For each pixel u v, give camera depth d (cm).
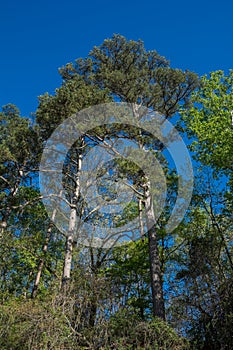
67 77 1980
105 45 1969
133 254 2044
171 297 1633
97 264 2136
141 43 1975
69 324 1179
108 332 1220
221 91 1941
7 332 1135
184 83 1873
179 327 1448
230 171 1831
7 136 1980
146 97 1850
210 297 1461
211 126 1833
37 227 2311
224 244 1734
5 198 1975
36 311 1164
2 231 1947
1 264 1981
